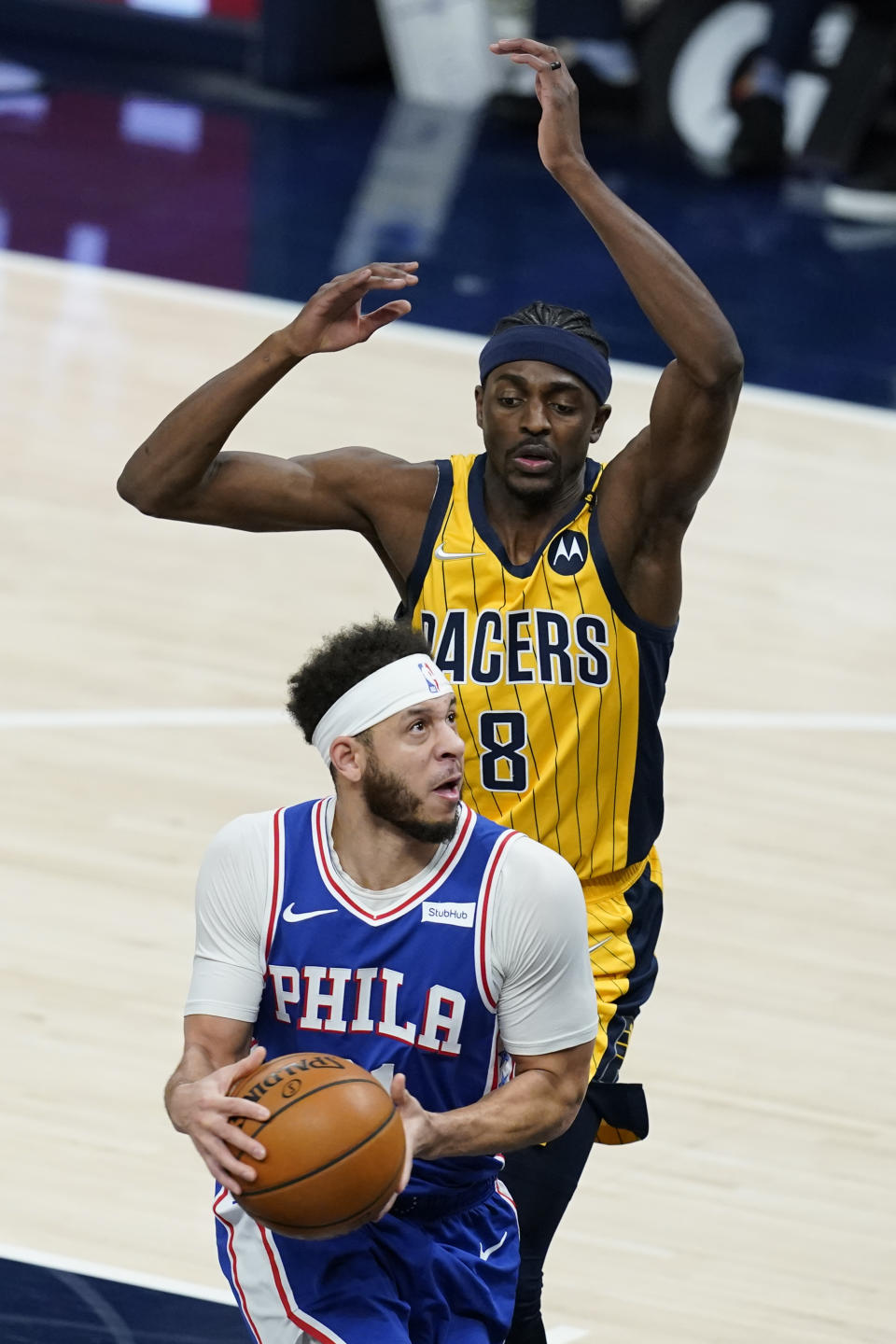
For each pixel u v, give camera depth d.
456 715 12.67
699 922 20.05
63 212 41.84
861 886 20.97
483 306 38.12
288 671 24.81
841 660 26.11
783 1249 15.42
